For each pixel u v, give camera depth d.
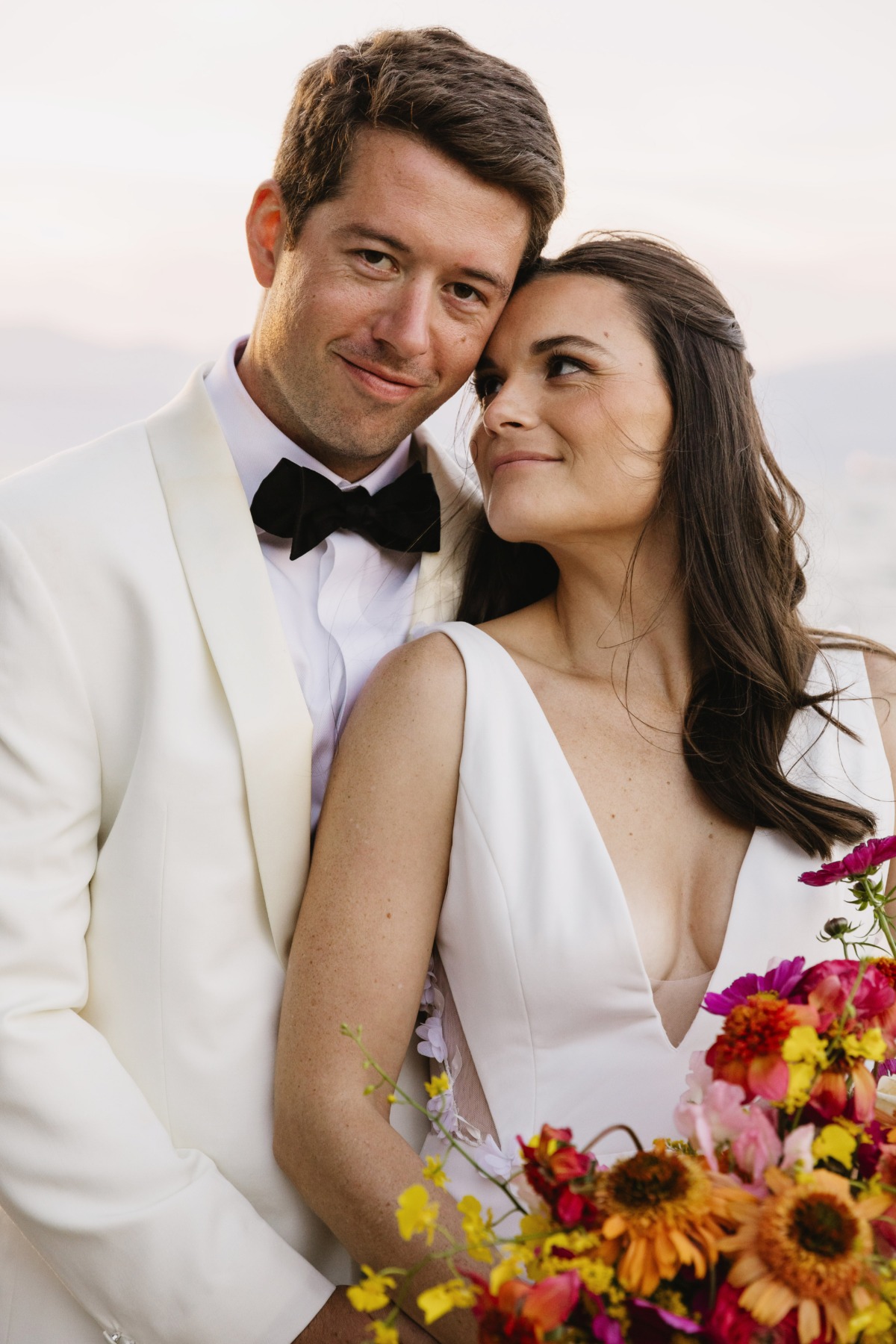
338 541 1.73
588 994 1.46
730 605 1.61
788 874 1.53
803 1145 0.96
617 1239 0.91
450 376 1.65
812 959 1.51
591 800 1.55
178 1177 1.40
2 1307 1.50
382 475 1.84
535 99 1.61
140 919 1.47
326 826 1.52
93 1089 1.40
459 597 1.85
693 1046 1.46
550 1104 1.47
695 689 1.64
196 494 1.58
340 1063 1.38
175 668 1.50
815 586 2.09
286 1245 1.43
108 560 1.51
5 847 1.43
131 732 1.51
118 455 1.61
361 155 1.56
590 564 1.64
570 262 1.64
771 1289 0.88
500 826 1.50
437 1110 1.53
